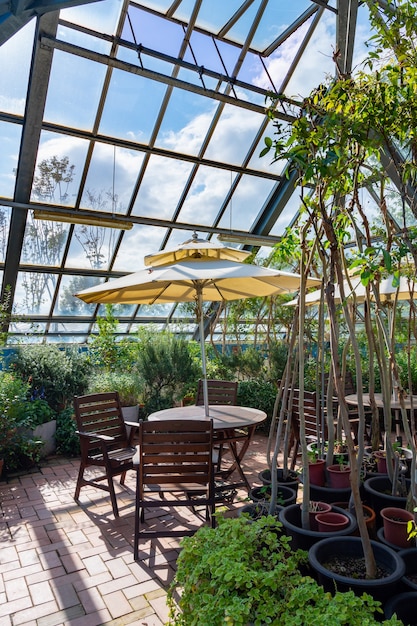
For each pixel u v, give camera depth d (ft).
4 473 15.02
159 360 20.76
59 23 17.74
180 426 9.04
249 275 10.28
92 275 27.27
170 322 33.45
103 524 10.74
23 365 18.99
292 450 16.78
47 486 13.64
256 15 20.10
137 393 19.81
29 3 12.01
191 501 9.23
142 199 25.45
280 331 32.65
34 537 10.11
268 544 5.71
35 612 7.34
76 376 20.04
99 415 12.54
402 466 9.00
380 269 5.73
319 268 15.30
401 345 24.68
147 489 12.80
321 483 9.07
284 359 22.43
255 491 8.89
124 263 27.84
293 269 24.38
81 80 19.53
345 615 4.35
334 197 7.25
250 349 24.50
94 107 20.68
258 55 22.00
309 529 7.06
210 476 9.27
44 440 16.57
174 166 24.85
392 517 7.09
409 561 5.97
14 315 25.46
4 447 14.43
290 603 4.61
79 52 18.20
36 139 20.35
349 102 5.98
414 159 6.15
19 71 18.24
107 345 23.82
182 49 20.54
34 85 18.40
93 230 25.09
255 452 17.20
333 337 6.46
